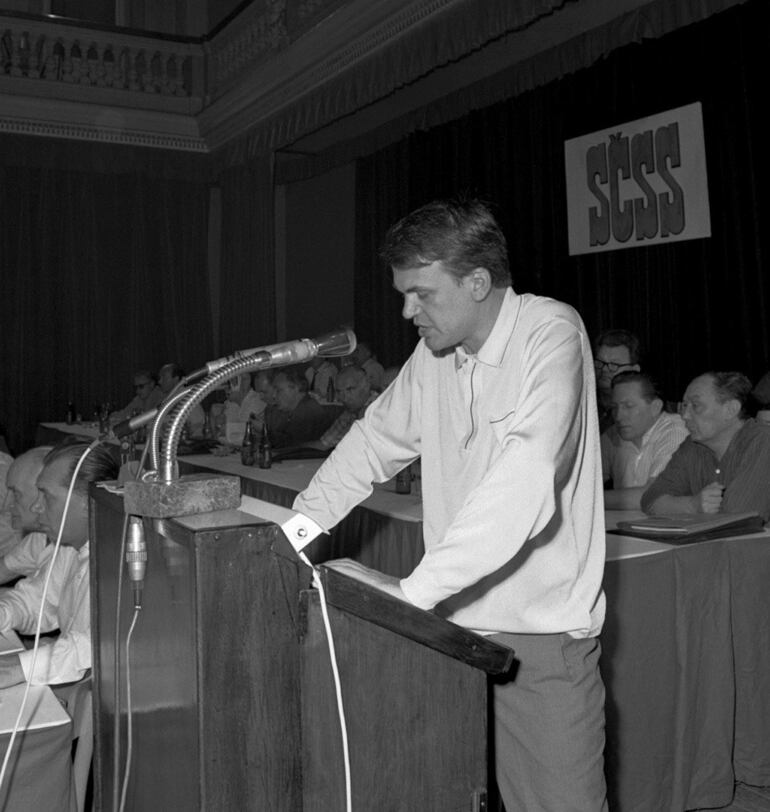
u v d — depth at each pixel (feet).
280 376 18.37
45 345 30.30
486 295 4.34
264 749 2.91
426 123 25.54
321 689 2.99
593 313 19.89
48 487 5.96
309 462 14.73
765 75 15.64
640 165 18.13
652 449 10.75
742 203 16.33
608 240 19.07
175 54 29.89
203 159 30.91
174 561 3.08
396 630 3.06
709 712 7.54
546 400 3.94
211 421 20.53
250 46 26.68
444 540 3.66
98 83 28.96
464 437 4.63
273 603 2.91
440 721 3.21
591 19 19.25
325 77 22.03
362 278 29.37
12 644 5.80
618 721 6.95
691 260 17.48
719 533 7.57
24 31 27.96
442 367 4.79
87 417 30.81
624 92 18.48
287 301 34.22
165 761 3.23
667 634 7.19
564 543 4.40
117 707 3.87
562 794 4.39
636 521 7.92
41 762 4.30
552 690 4.40
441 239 4.21
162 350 31.76
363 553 10.14
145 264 31.37
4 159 28.43
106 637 4.20
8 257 29.63
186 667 2.95
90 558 4.33
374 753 3.10
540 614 4.38
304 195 32.96
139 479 3.26
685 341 17.71
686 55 17.03
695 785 7.54
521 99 21.76
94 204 30.66
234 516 3.06
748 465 8.58
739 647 7.68
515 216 22.16
